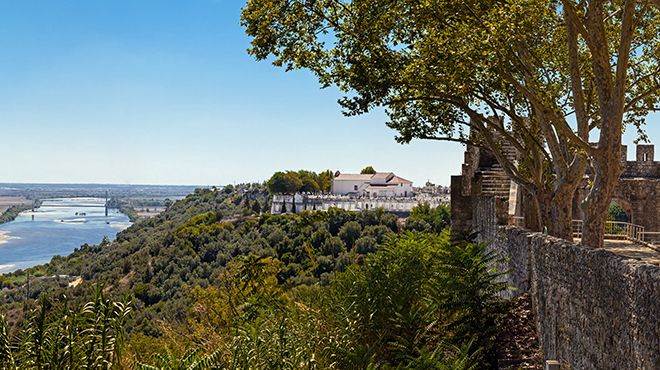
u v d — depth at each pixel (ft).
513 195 88.53
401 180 527.81
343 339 41.47
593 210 52.16
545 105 55.98
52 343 26.99
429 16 56.75
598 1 50.24
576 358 35.22
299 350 36.35
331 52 62.95
